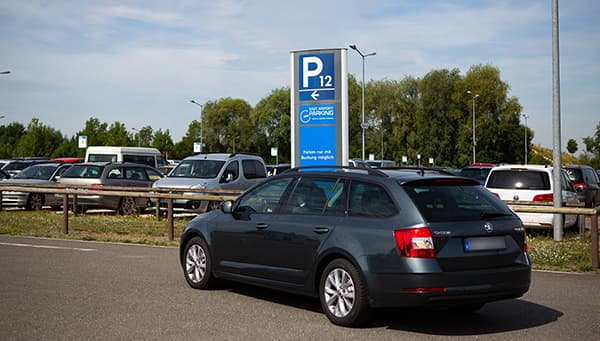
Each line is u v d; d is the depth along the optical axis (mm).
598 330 6770
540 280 9914
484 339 6387
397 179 6855
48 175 25203
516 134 73562
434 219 6461
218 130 100250
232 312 7484
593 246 11094
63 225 16547
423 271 6262
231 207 8430
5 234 16375
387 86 81500
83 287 8859
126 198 21781
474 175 28547
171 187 19953
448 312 7656
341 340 6266
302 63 18016
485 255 6547
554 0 14852
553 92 14953
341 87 17703
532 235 16094
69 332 6453
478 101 74312
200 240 8852
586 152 76375
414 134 77438
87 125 80000
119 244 14180
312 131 17969
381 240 6551
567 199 16828
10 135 148625
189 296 8375
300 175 7906
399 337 6414
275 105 90938
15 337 6250
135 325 6762
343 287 6871
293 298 8391
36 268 10492
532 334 6598
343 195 7242
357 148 81562
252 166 22078
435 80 76312
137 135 95000
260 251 7914
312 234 7230
